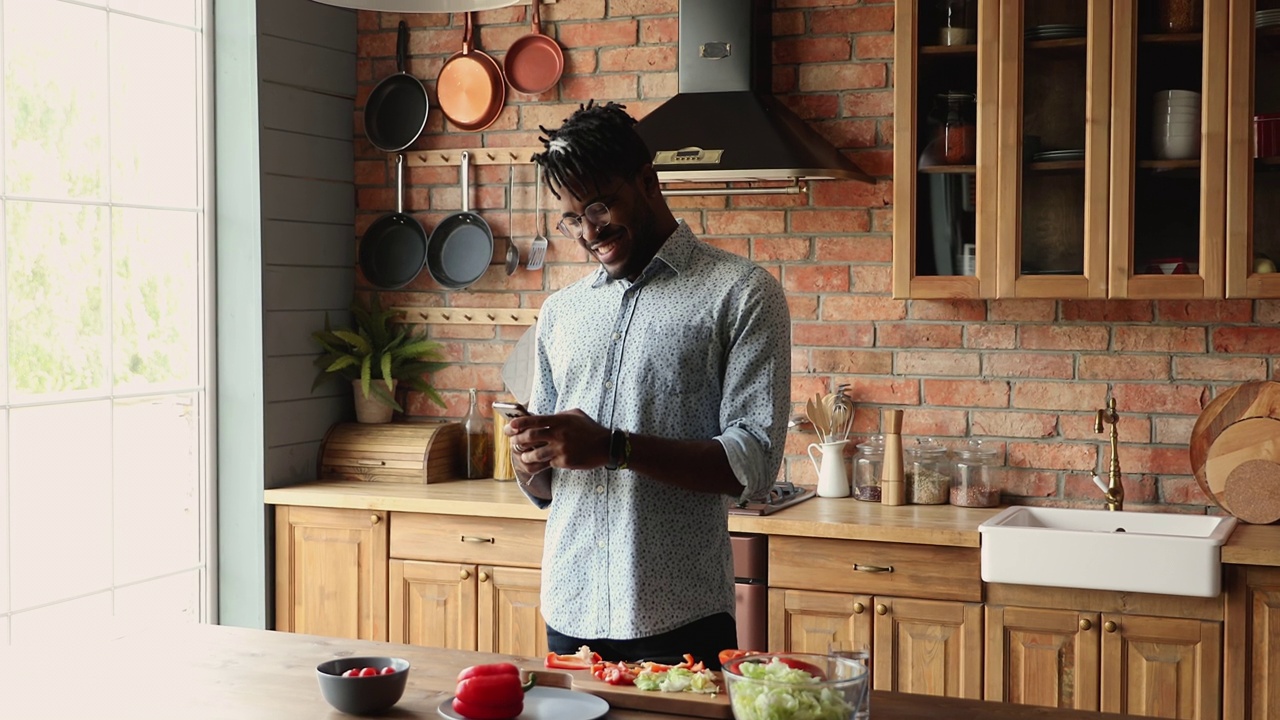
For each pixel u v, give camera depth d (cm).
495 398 427
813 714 148
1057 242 335
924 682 321
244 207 399
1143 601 301
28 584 345
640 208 218
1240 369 347
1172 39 322
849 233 383
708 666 218
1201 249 320
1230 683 294
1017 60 334
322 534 392
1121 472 359
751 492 208
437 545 375
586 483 221
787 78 387
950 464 365
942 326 375
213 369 404
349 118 438
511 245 421
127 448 375
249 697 180
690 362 217
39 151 349
